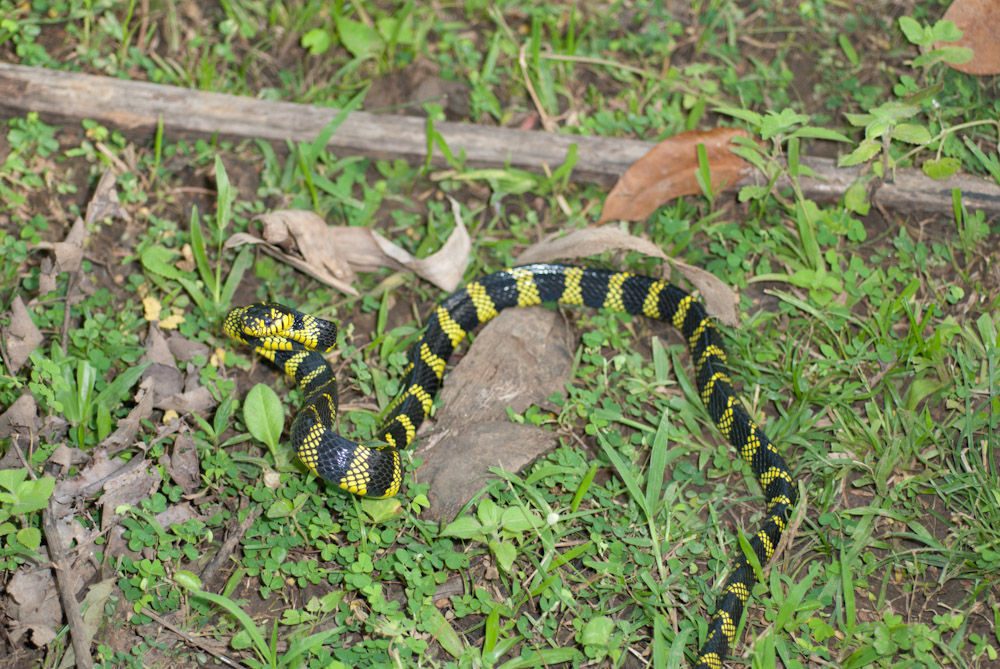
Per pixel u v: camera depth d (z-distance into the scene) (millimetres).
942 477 3229
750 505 3225
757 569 3150
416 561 3166
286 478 3205
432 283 3340
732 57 3496
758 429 3232
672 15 3527
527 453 3225
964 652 3148
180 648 3131
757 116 3340
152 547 3166
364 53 3469
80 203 3355
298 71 3473
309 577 3158
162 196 3369
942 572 3180
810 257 3338
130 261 3332
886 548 3195
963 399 3264
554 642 3143
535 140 3418
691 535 3191
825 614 3166
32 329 3246
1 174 3354
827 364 3287
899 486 3217
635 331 3338
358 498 3193
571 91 3480
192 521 3172
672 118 3445
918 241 3377
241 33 3479
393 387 3266
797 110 3457
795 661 3127
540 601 3158
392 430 3217
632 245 3324
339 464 3168
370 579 3148
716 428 3266
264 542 3174
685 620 3152
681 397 3283
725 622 3131
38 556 3139
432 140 3400
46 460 3189
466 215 3387
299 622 3139
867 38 3502
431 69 3484
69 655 3115
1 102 3383
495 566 3178
